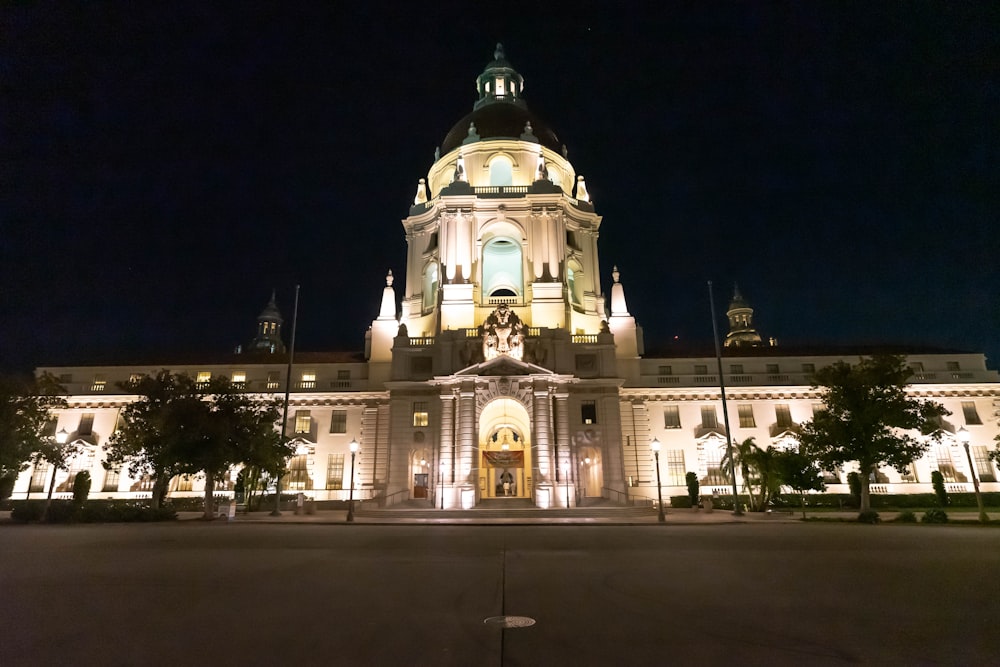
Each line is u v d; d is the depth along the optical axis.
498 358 54.00
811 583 12.12
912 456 40.50
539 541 22.52
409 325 65.75
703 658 6.99
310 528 31.16
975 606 9.77
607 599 10.55
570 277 67.94
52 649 7.42
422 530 29.45
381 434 59.62
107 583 12.34
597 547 19.94
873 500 53.25
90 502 42.66
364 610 9.70
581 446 55.19
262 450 43.56
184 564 15.38
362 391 60.59
